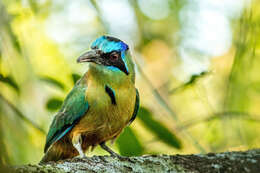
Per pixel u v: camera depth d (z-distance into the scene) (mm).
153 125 10867
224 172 7473
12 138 10984
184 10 16688
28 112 12602
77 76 10781
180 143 11055
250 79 14820
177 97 15641
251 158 7816
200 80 12758
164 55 17297
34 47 13258
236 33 15297
